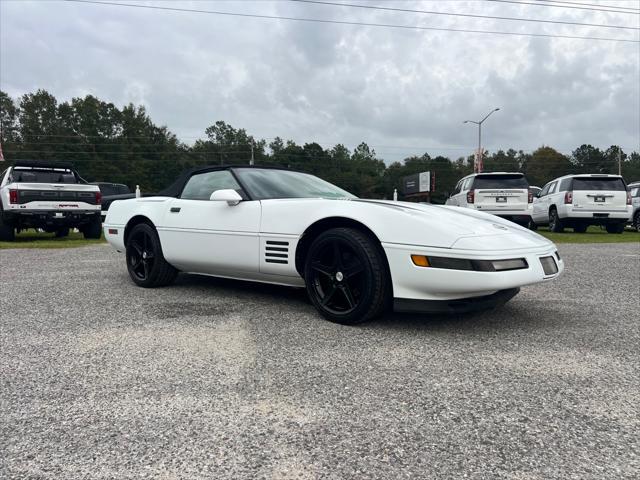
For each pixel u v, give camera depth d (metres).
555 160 87.50
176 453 1.62
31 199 10.48
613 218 12.94
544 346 2.76
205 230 3.96
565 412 1.92
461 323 3.25
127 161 73.25
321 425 1.82
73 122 72.56
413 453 1.62
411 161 85.81
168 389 2.15
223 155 80.44
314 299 3.32
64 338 2.92
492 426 1.81
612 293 4.33
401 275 2.93
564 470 1.52
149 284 4.51
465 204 12.56
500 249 2.84
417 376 2.29
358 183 81.31
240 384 2.20
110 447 1.67
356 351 2.66
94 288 4.55
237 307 3.71
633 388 2.16
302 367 2.41
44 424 1.83
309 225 3.33
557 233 13.58
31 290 4.45
